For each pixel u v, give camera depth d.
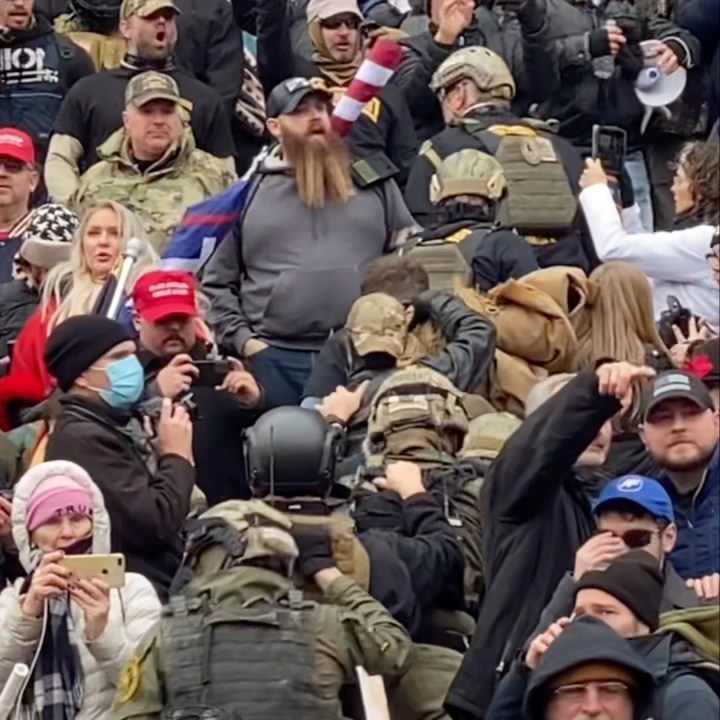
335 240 17.45
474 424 14.89
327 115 17.55
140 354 15.44
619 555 12.38
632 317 16.09
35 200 19.23
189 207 17.59
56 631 13.20
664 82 20.44
